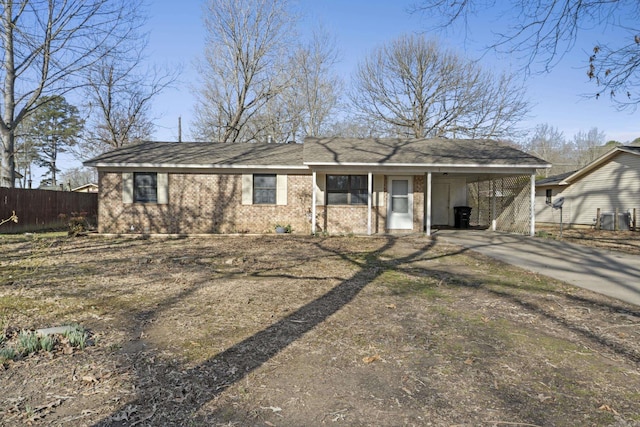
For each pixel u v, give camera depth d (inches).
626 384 118.6
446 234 566.9
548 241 490.0
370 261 344.8
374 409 103.6
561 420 98.7
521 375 124.6
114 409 102.3
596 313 193.0
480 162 525.0
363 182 579.8
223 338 155.6
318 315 186.7
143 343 149.9
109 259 351.9
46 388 113.4
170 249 419.8
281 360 134.8
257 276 279.0
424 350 144.8
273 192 581.9
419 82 1157.1
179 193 573.3
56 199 711.7
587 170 775.7
